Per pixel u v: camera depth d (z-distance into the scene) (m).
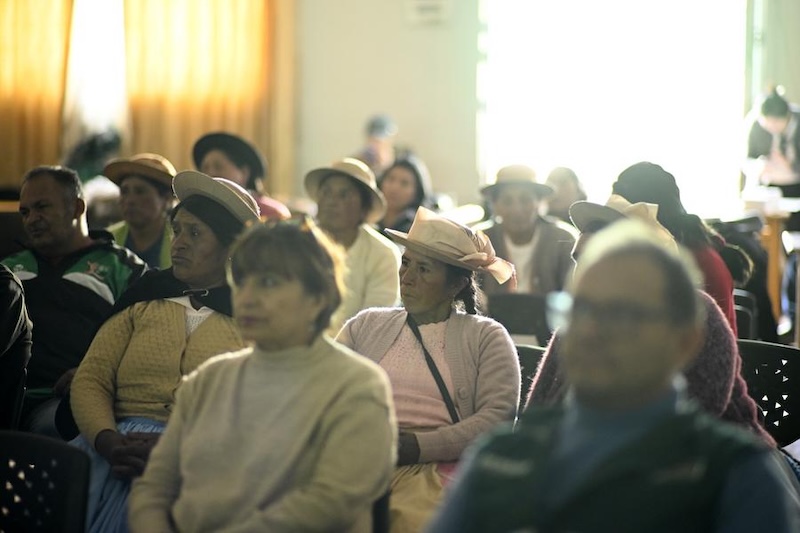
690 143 10.66
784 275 7.68
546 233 5.61
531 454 1.69
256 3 11.18
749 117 9.51
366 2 11.21
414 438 2.96
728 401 2.74
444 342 3.13
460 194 11.20
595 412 1.67
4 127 11.23
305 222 2.34
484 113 11.09
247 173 5.83
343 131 11.38
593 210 3.14
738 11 10.48
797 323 5.98
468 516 1.70
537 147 10.99
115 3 11.16
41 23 11.16
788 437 3.34
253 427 2.26
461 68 11.10
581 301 1.67
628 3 10.66
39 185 4.04
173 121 11.25
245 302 2.24
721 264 3.61
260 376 2.29
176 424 2.38
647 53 10.66
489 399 3.04
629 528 1.56
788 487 2.80
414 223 3.21
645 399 1.64
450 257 3.12
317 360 2.28
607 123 10.80
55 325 3.98
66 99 11.20
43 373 3.95
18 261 4.09
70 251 4.11
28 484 2.38
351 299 4.79
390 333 3.17
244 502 2.22
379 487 2.23
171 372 3.17
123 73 11.24
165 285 3.27
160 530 2.30
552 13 10.83
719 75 10.55
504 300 4.38
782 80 10.57
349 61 11.30
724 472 1.57
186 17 11.18
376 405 2.25
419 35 11.16
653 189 3.57
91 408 3.12
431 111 11.19
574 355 1.65
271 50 11.23
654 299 1.63
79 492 2.29
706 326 2.71
